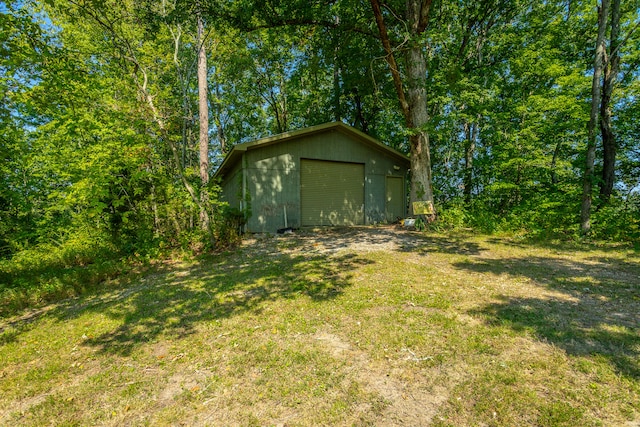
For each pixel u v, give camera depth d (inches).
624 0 410.3
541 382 92.7
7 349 141.7
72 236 427.2
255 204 411.2
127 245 344.2
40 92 264.7
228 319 154.6
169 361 119.1
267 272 234.4
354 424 81.0
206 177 490.6
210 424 84.2
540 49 458.3
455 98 500.7
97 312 182.2
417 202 399.9
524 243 309.0
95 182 304.8
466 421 79.8
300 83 727.1
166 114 501.0
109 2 323.6
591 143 322.7
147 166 402.9
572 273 203.0
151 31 376.5
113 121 347.9
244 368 109.4
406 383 96.3
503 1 490.3
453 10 489.1
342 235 382.9
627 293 163.8
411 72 395.5
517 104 473.7
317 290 187.0
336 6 416.5
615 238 307.9
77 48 390.6
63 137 351.9
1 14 211.2
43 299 227.0
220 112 873.5
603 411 80.0
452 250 282.7
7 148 303.6
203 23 482.6
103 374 112.9
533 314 139.7
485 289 176.7
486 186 498.6
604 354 105.7
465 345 115.3
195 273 256.5
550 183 470.9
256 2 362.6
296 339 128.4
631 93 400.8
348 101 679.7
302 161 449.1
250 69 688.4
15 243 410.9
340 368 106.0
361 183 498.3
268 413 86.8
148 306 183.3
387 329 131.4
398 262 243.9
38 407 95.4
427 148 410.6
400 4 404.5
